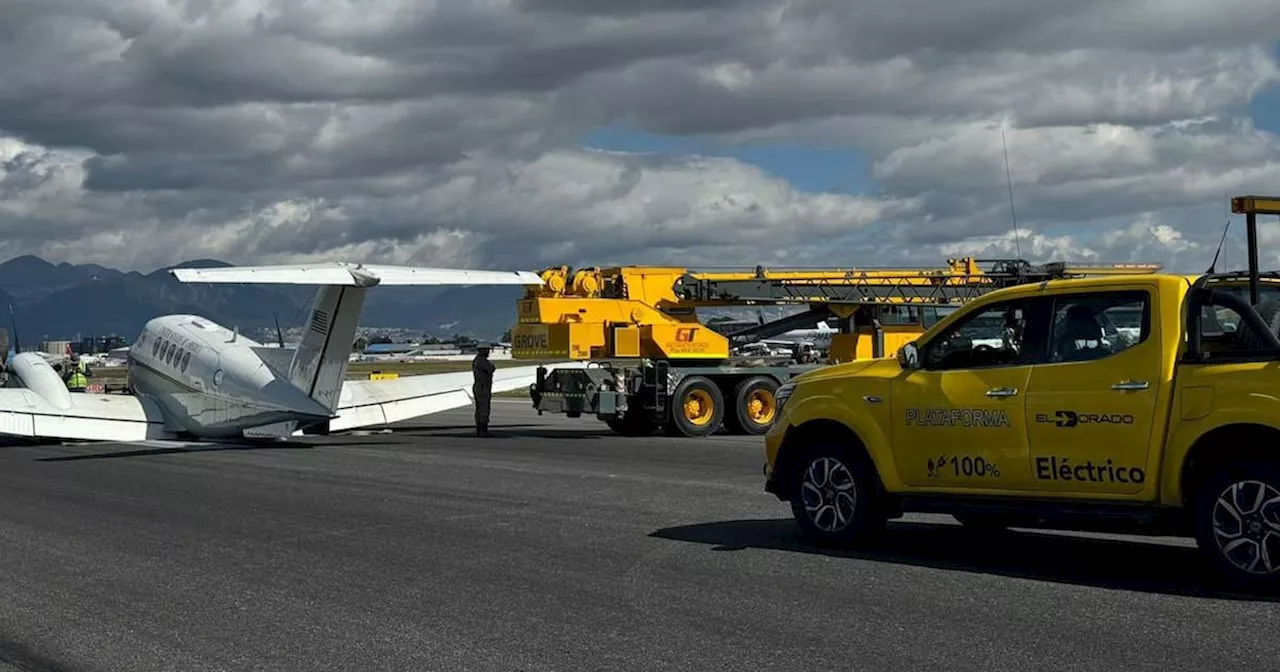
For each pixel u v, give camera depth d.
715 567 9.52
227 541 11.18
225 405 22.44
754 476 16.17
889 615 7.81
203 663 7.02
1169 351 8.47
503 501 13.72
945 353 9.80
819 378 10.48
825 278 26.45
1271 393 7.93
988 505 9.34
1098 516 8.75
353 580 9.28
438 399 25.08
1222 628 7.30
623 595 8.58
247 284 18.56
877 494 10.13
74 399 23.33
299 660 7.04
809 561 9.70
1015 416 9.12
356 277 19.59
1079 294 9.05
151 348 24.36
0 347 33.38
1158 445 8.43
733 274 26.53
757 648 7.08
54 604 8.59
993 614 7.77
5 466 18.70
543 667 6.79
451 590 8.85
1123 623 7.47
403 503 13.66
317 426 22.69
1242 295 8.47
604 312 25.56
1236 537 8.19
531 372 26.19
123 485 15.83
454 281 20.55
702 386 24.42
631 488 14.84
